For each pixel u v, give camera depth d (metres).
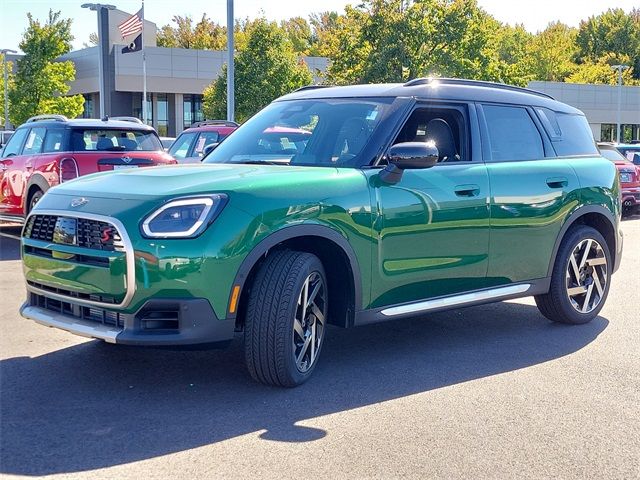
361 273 4.90
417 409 4.45
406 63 30.97
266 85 39.62
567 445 3.97
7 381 4.80
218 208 4.29
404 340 6.05
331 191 4.75
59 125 10.51
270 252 4.66
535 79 76.31
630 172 16.56
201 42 82.94
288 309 4.49
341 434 4.04
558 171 6.25
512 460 3.76
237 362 5.29
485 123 5.91
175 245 4.17
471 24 32.38
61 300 4.54
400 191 5.10
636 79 91.31
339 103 5.68
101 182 4.73
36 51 45.66
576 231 6.47
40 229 4.68
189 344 4.22
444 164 5.51
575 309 6.54
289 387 4.73
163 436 3.96
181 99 54.09
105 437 3.93
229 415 4.27
